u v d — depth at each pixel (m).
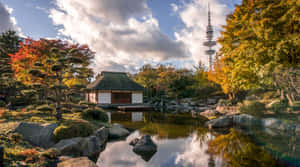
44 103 11.15
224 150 6.81
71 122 7.56
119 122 13.11
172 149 7.15
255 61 8.45
